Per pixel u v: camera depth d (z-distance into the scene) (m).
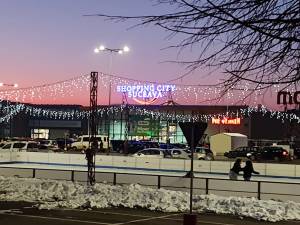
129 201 20.98
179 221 16.88
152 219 17.27
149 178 27.14
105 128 101.25
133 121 99.50
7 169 32.53
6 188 25.20
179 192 22.61
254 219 17.89
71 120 117.38
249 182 23.78
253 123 94.69
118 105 97.62
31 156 52.47
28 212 18.45
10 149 58.16
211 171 43.56
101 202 20.94
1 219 16.62
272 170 42.38
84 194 22.83
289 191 22.92
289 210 18.78
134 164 47.16
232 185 24.16
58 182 26.52
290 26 4.27
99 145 71.75
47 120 118.81
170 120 93.56
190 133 12.56
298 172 41.47
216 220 17.44
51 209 19.34
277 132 95.19
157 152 54.88
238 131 94.50
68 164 50.38
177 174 41.72
